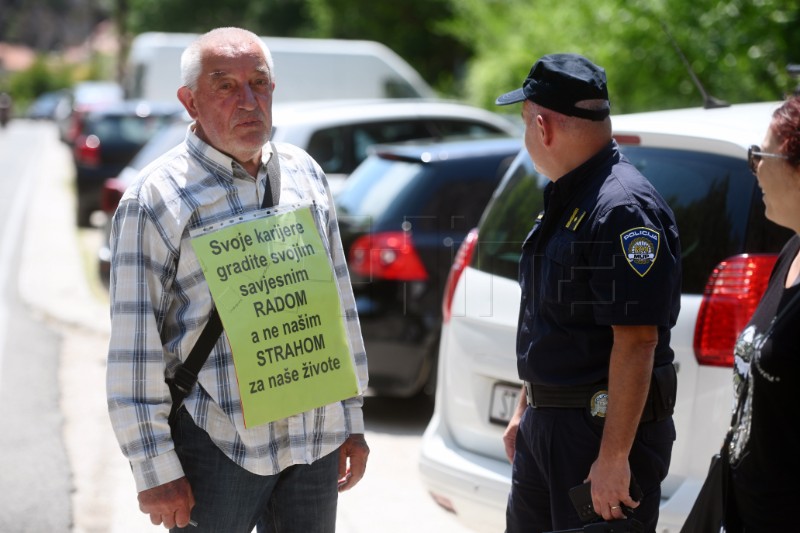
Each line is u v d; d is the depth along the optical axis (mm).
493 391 9273
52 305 22172
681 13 20344
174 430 6637
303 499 6906
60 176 57438
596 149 6648
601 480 6402
